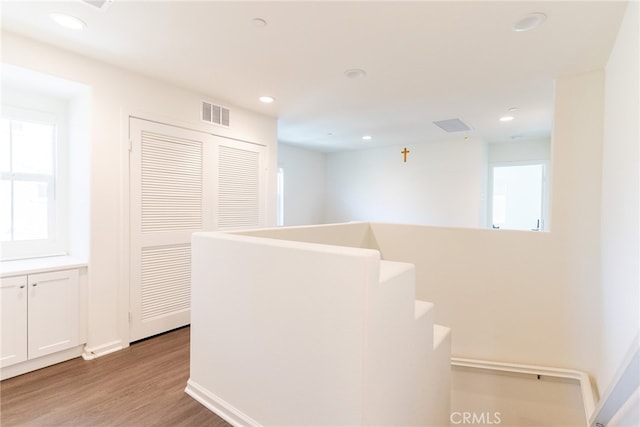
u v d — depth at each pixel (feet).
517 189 20.21
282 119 13.62
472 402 9.64
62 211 8.98
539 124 14.43
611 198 7.22
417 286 10.35
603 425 5.68
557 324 8.79
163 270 9.61
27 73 7.21
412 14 5.99
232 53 7.65
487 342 9.49
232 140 11.59
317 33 6.72
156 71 8.73
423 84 9.57
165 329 9.66
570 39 6.86
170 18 6.20
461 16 6.05
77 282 7.99
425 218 18.99
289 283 4.70
